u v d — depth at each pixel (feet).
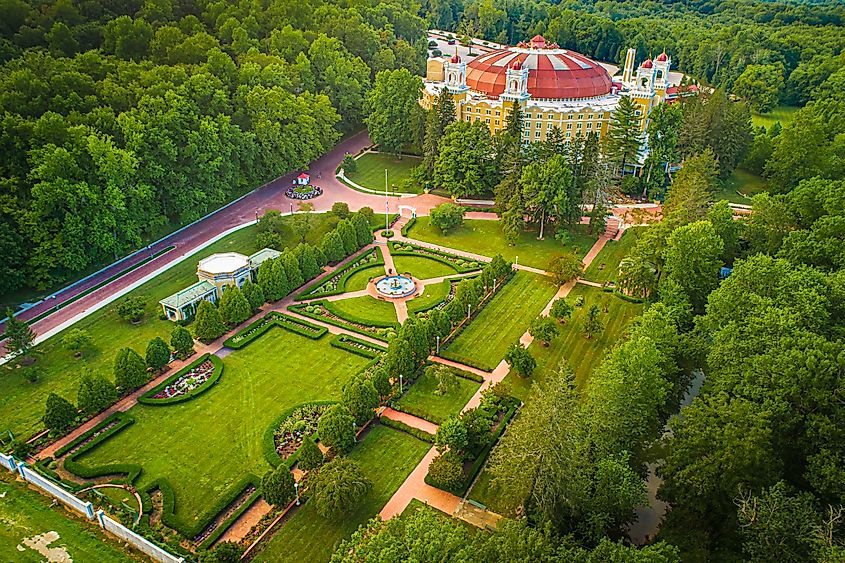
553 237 438.40
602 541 166.09
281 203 479.82
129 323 328.70
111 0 576.61
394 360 279.69
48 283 346.54
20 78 384.68
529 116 541.34
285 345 316.40
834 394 198.18
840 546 157.17
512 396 277.03
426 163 504.84
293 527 213.66
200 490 228.02
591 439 209.36
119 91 416.87
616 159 499.92
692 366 262.67
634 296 355.77
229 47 583.99
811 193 352.49
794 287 257.96
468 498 225.76
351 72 606.55
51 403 246.68
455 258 405.39
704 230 308.60
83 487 227.20
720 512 191.31
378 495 226.99
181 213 422.00
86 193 351.87
